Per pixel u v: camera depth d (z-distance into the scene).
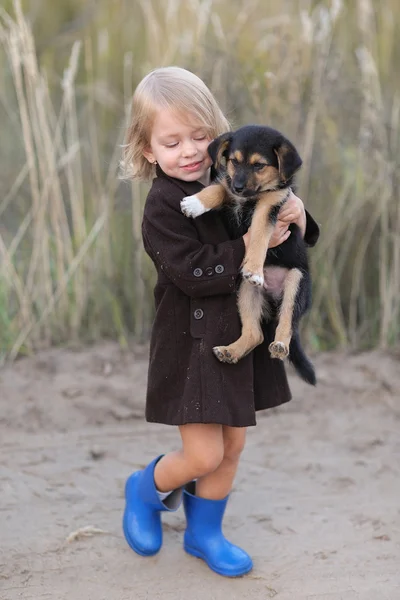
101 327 10.98
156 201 5.59
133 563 6.13
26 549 6.29
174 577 5.96
